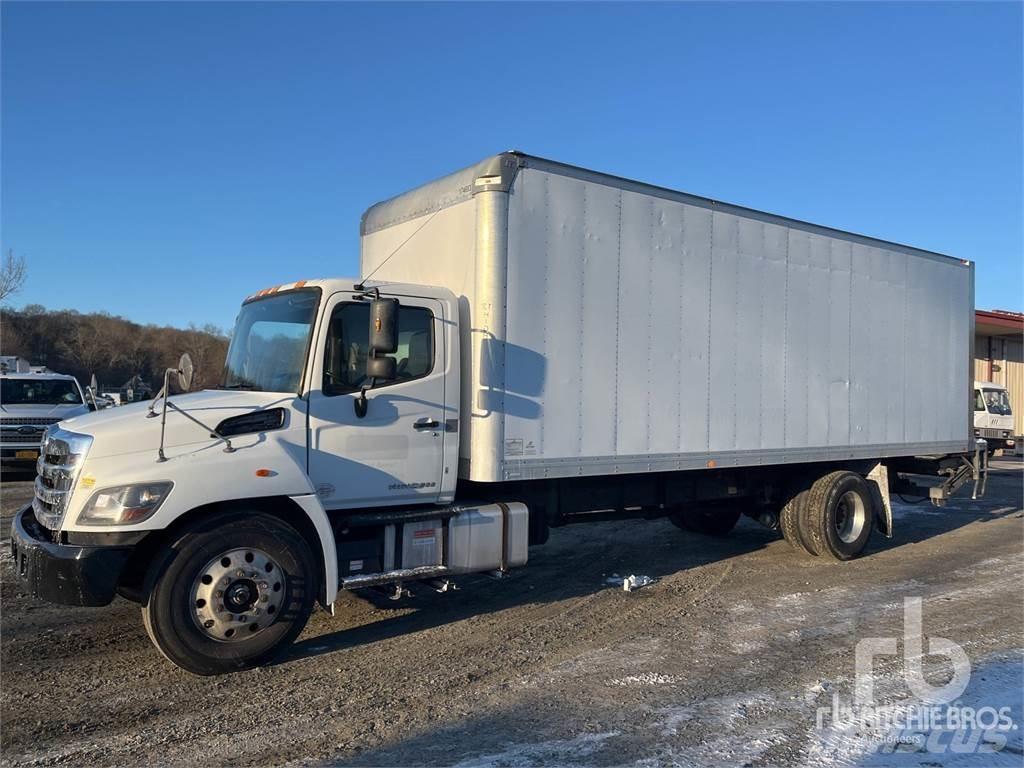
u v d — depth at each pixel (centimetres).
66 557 472
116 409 559
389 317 537
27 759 398
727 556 923
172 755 403
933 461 1060
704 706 468
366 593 734
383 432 587
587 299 664
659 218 715
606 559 902
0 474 1489
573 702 474
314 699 477
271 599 521
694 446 743
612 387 682
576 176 657
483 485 675
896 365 955
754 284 795
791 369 831
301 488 532
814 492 891
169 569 494
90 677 511
